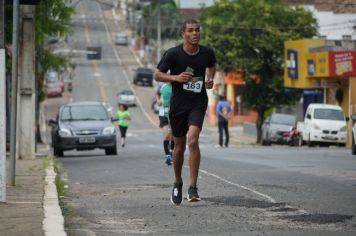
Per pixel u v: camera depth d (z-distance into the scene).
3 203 22.22
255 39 108.19
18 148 47.41
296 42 105.12
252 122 141.88
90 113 57.12
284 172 35.62
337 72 93.62
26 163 41.38
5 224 18.47
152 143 91.88
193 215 21.22
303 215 21.05
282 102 111.81
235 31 108.31
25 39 47.56
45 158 46.69
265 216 20.92
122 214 21.66
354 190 27.42
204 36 109.31
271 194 26.12
